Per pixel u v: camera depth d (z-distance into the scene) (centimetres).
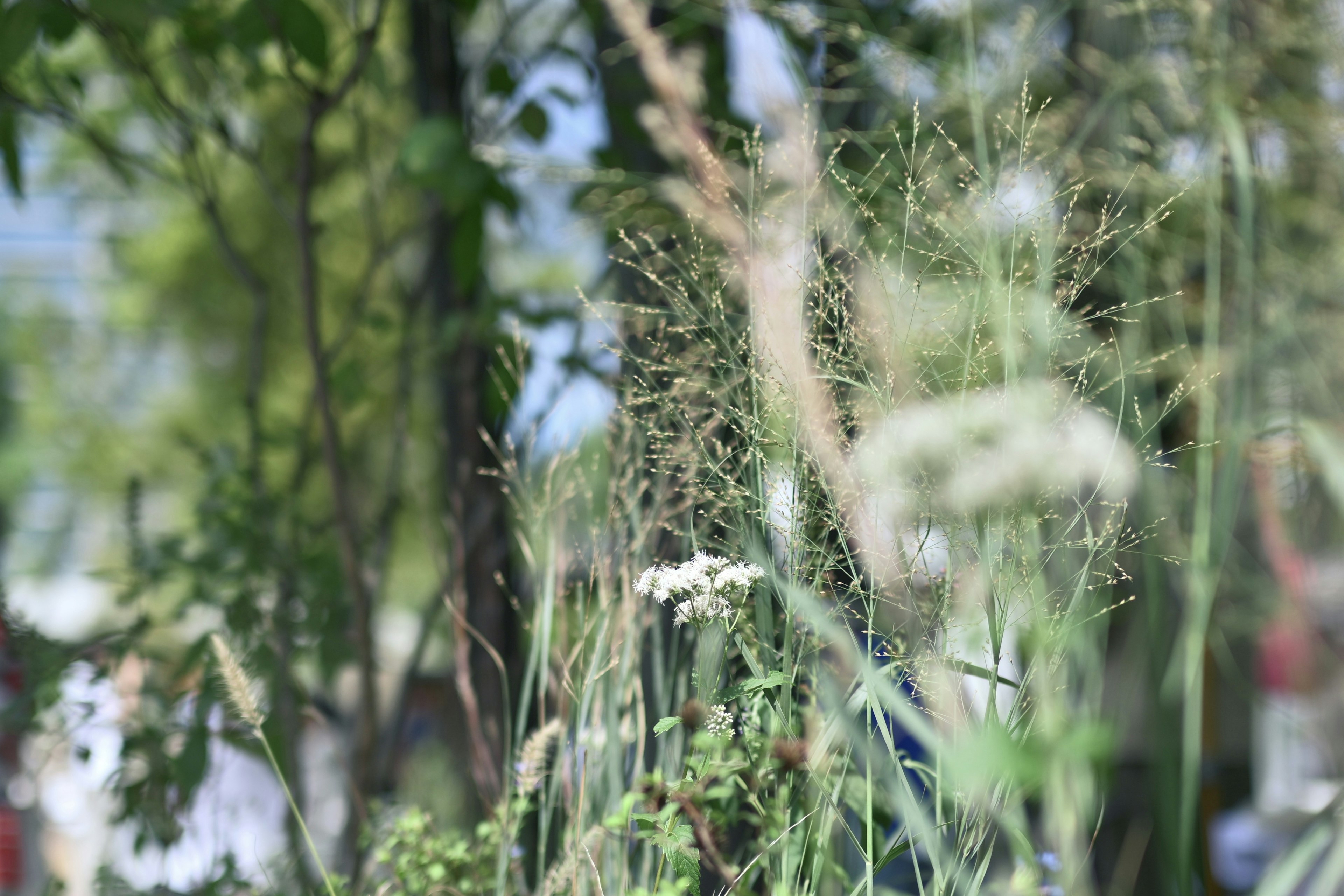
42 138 246
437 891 110
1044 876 104
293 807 103
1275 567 166
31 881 164
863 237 105
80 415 450
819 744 91
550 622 111
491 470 163
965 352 91
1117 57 160
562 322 169
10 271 463
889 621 90
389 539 188
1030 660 90
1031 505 81
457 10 187
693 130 148
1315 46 159
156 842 145
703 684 91
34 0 141
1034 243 107
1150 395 139
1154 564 124
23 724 147
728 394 101
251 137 237
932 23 166
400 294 225
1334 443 137
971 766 69
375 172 224
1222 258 160
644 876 101
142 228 424
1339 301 161
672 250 138
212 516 170
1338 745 164
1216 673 178
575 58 185
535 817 132
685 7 170
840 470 87
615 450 117
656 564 107
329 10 204
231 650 147
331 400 192
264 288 197
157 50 178
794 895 90
